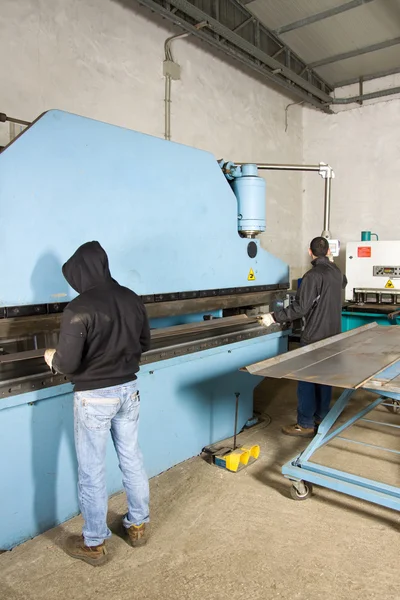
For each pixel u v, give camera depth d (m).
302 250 5.56
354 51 4.42
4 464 1.74
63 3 2.85
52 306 1.83
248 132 4.53
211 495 2.25
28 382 1.74
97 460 1.67
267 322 2.72
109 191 2.01
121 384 1.67
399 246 3.95
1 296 1.67
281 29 4.05
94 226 1.97
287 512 2.11
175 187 2.33
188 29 3.29
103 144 1.97
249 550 1.84
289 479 2.23
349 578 1.67
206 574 1.70
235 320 2.73
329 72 4.87
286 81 4.36
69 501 1.99
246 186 2.76
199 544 1.88
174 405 2.46
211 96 4.05
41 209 1.77
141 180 2.15
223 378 2.77
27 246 1.74
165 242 2.30
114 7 3.16
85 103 3.03
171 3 3.01
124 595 1.60
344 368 2.00
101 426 1.65
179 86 3.72
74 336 1.50
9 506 1.79
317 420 3.08
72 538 1.83
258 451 2.59
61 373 1.71
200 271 2.52
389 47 4.30
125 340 1.65
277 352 3.18
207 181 2.52
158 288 2.28
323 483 2.06
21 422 1.77
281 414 3.41
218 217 2.61
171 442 2.47
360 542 1.89
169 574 1.70
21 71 2.67
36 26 2.72
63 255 1.86
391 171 4.90
